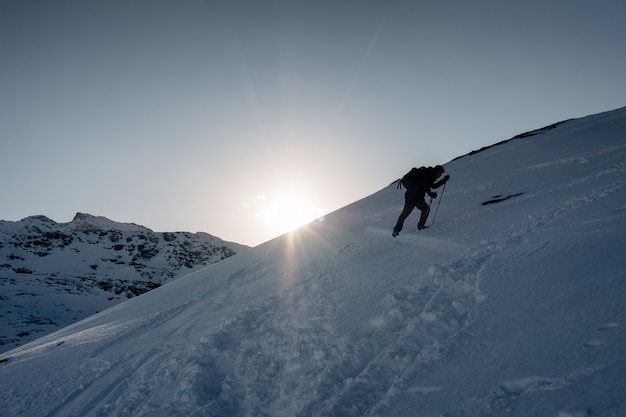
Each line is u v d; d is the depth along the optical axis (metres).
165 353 5.80
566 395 2.09
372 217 14.79
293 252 12.55
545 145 17.38
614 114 19.14
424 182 9.25
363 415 2.82
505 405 2.24
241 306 7.17
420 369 3.02
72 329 13.20
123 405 4.43
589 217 5.09
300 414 3.17
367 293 5.23
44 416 4.82
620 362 2.14
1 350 67.56
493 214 8.21
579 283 3.25
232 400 3.89
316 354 4.06
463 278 4.21
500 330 3.08
